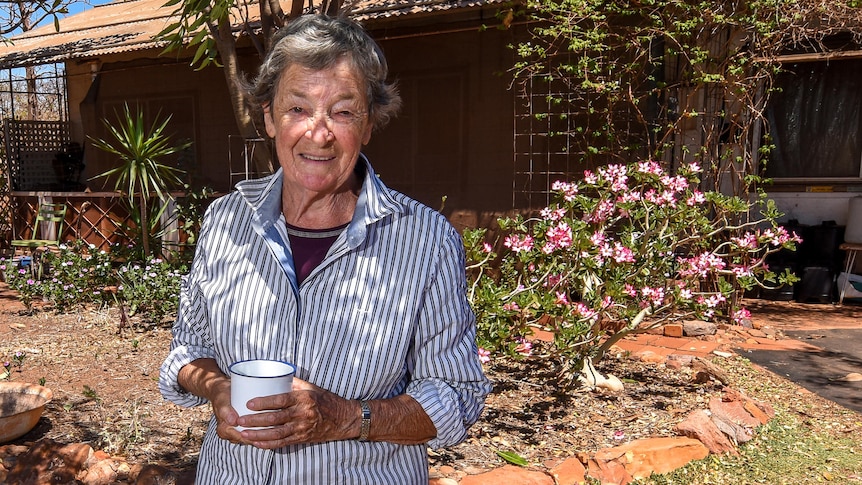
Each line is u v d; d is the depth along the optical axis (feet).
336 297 4.88
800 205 26.21
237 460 5.02
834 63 25.30
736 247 15.42
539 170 23.81
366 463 4.94
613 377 14.74
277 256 5.00
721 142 22.47
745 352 18.21
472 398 5.11
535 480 10.12
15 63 31.37
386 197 5.01
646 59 21.36
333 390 4.87
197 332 5.56
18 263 28.19
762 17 20.11
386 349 4.85
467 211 25.22
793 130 26.05
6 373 15.38
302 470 4.82
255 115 5.60
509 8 21.86
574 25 20.34
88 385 14.74
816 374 16.43
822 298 24.97
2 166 34.40
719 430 12.29
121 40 30.01
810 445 12.39
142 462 10.81
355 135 4.91
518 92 23.79
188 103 30.91
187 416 12.92
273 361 4.65
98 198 30.68
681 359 16.67
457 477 10.27
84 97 34.17
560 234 13.23
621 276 14.15
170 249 25.88
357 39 4.88
